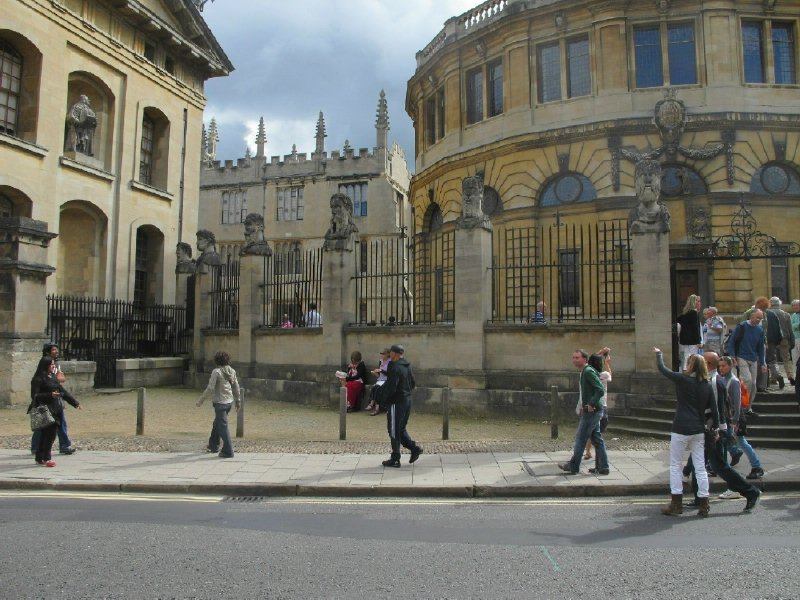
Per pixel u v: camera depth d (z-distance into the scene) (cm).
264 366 1888
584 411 940
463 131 2942
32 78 2238
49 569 559
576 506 807
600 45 2523
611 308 2344
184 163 2950
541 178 2573
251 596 500
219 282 2148
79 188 2394
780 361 1467
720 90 2403
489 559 590
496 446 1148
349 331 1702
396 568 566
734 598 496
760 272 2333
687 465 880
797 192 2403
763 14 2467
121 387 2044
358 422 1462
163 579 536
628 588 516
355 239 1770
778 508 794
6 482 899
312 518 745
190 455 1077
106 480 905
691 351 1272
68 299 2050
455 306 1547
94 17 2470
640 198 1389
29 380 1639
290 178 5403
